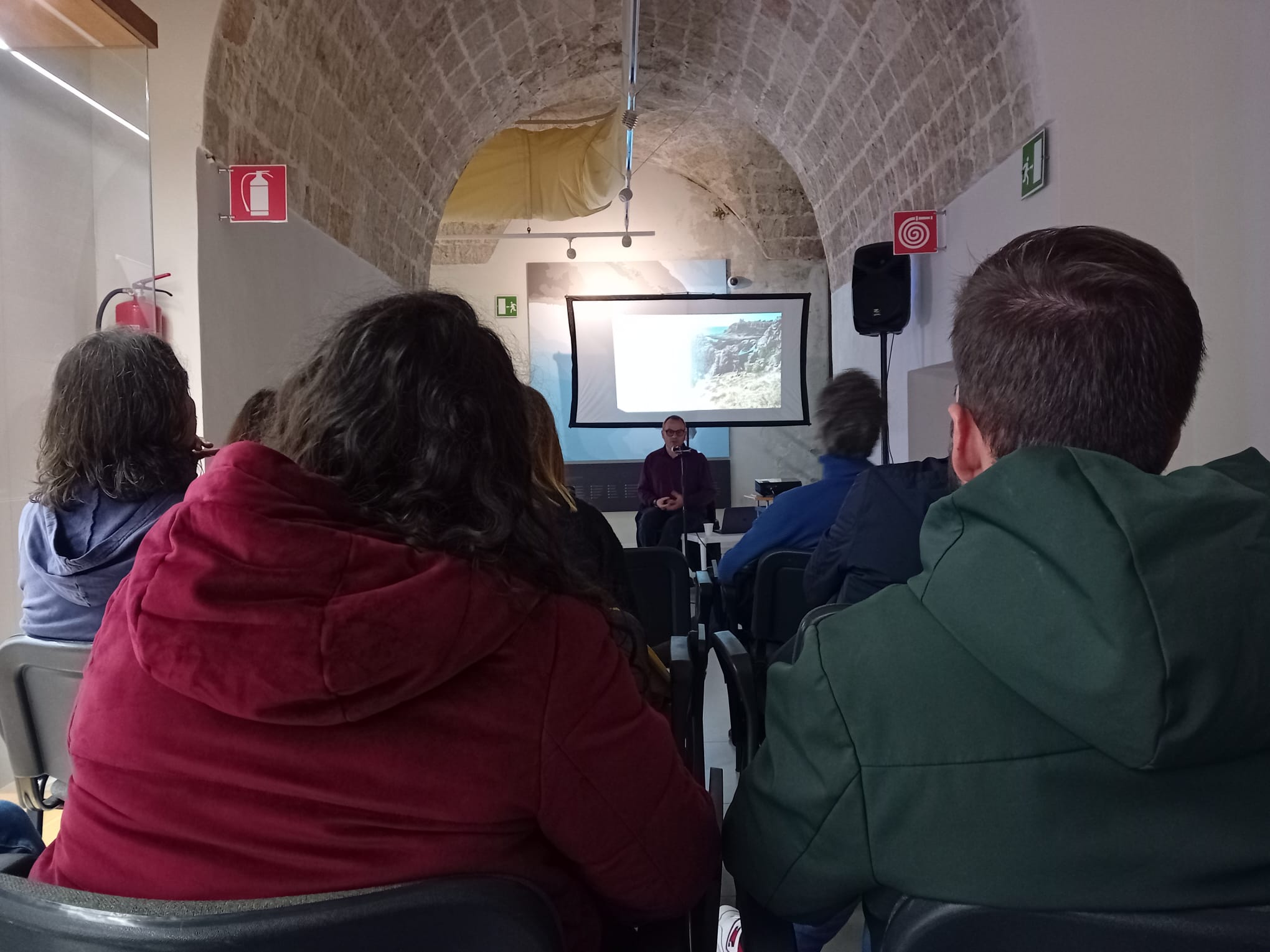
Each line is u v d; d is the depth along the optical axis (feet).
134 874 2.11
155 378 4.92
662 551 8.47
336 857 2.06
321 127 12.43
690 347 25.23
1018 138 11.44
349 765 2.06
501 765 2.14
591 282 27.27
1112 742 1.75
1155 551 1.73
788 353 25.00
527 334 27.25
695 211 27.55
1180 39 10.19
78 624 4.80
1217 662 1.68
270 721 1.94
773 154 25.85
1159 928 1.77
